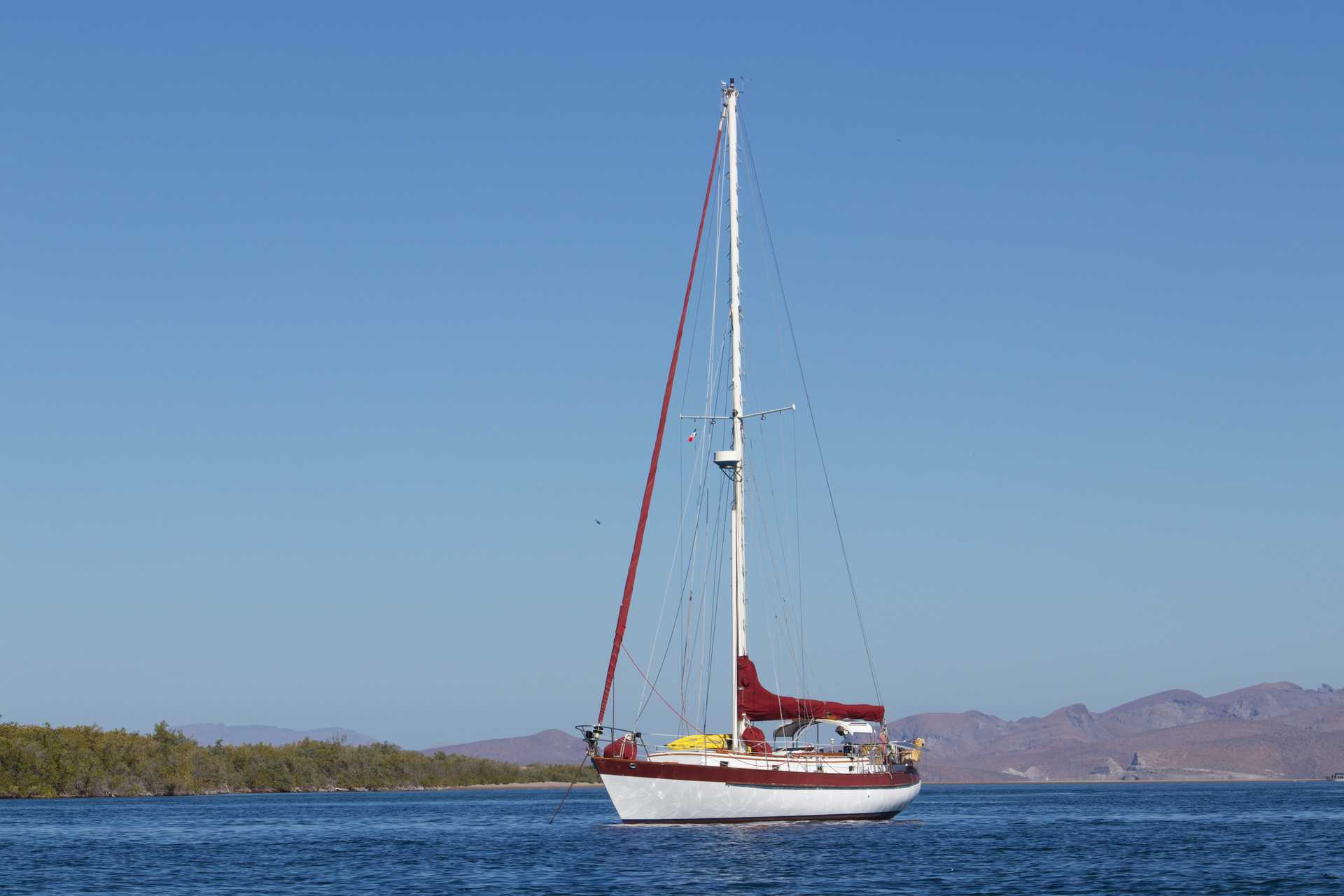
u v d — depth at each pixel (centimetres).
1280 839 11375
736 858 8488
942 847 9675
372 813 19088
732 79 10169
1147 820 15762
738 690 9269
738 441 9738
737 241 10006
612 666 8925
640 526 9275
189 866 9269
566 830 12800
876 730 10112
